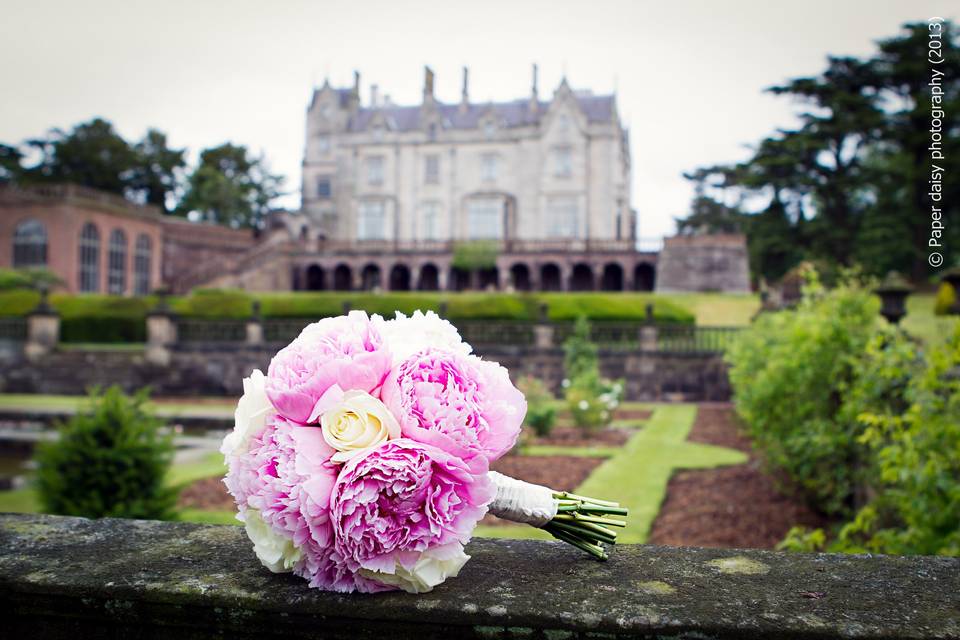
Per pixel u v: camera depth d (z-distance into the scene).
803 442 6.51
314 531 1.51
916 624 1.37
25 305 28.38
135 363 22.59
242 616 1.49
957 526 3.79
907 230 37.91
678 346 20.55
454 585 1.58
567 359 17.20
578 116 52.41
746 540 6.05
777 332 9.52
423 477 1.51
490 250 45.38
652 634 1.38
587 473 9.10
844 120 40.25
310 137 57.06
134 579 1.58
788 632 1.35
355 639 1.47
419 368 1.65
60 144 57.50
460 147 54.34
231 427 15.36
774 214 44.03
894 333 6.20
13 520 2.04
